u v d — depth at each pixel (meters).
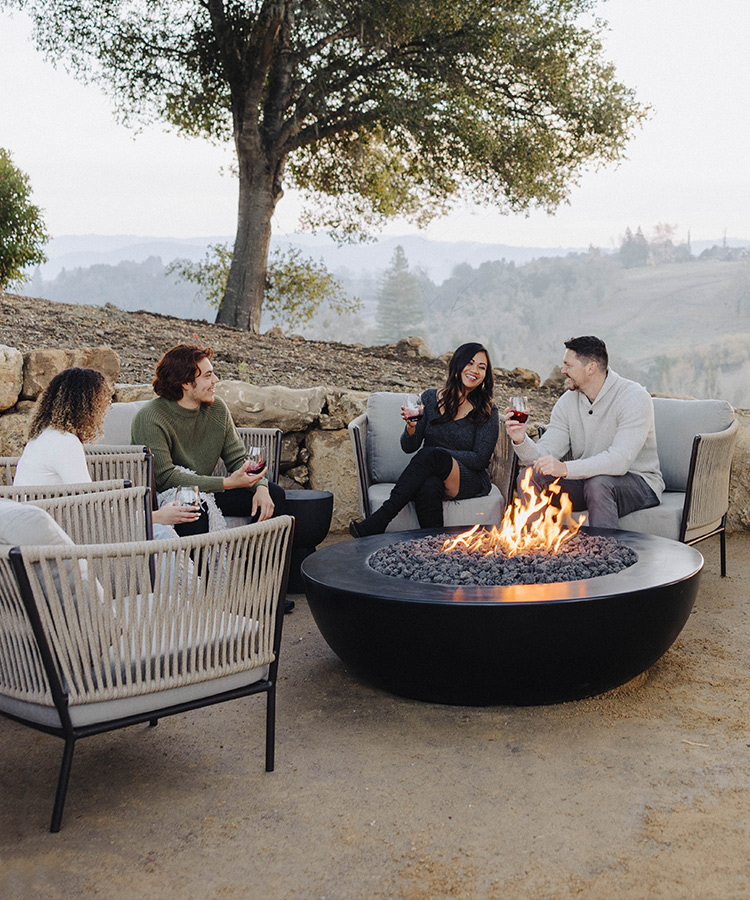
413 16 10.87
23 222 10.69
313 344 9.97
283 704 2.92
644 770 2.33
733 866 1.85
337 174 13.70
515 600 2.56
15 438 4.96
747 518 5.59
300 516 4.30
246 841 2.04
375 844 2.00
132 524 2.96
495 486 4.70
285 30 11.41
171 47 12.02
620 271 142.00
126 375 6.43
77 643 2.03
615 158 12.30
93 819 2.16
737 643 3.44
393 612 2.66
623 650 2.69
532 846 1.96
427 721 2.72
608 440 4.24
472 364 4.48
